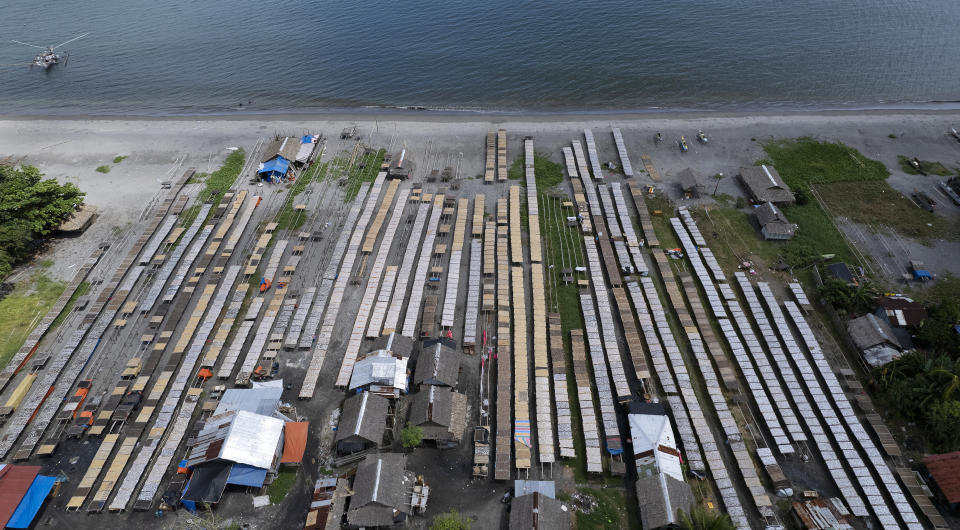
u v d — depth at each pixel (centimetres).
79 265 9731
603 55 15700
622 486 6506
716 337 8212
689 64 15250
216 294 9056
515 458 6694
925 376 7019
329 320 8531
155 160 12294
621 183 11262
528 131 12912
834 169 11350
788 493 6312
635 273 9262
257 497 6462
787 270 9212
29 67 16350
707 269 9300
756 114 13388
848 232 9862
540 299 8738
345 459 6744
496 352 8044
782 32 16525
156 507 6400
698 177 11344
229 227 10300
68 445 7069
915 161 11394
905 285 8856
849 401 7219
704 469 6544
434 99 14425
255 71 15800
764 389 7500
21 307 8956
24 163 12256
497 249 9688
